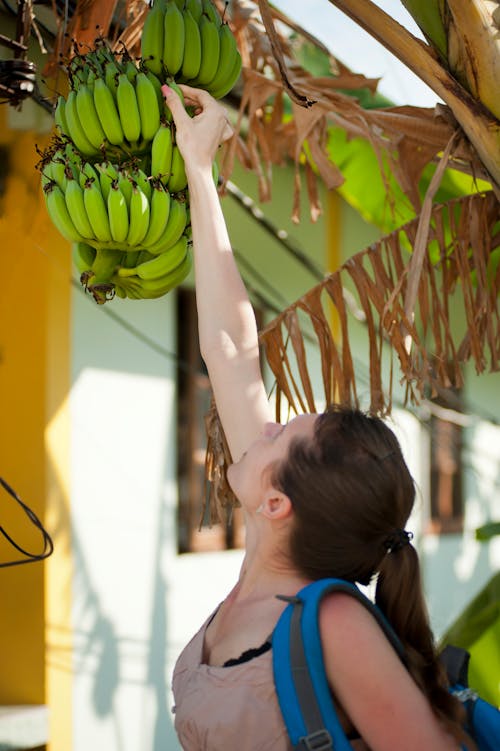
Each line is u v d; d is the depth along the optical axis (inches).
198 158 78.1
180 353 234.7
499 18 92.9
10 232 168.6
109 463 207.0
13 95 117.0
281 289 262.8
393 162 121.2
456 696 59.3
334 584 58.2
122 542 208.2
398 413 301.4
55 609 181.0
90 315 203.6
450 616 322.7
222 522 102.7
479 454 332.2
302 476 60.6
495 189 101.7
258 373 77.4
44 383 179.8
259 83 135.3
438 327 110.7
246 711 56.6
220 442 101.7
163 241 78.0
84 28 115.7
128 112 77.2
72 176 77.8
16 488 181.0
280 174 260.4
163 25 82.0
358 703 55.6
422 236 100.4
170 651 218.8
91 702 193.8
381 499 60.1
